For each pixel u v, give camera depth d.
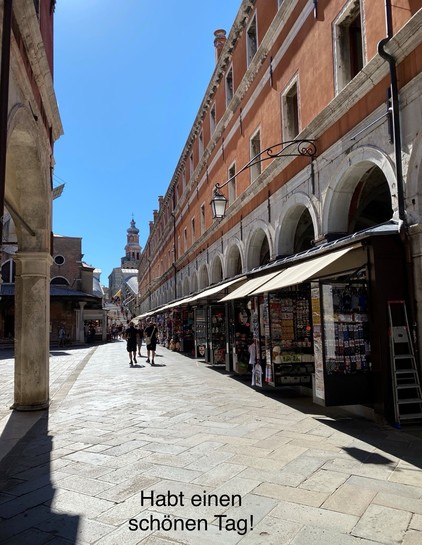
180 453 5.41
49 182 9.47
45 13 9.28
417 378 6.50
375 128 7.57
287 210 11.45
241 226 15.83
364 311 7.16
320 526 3.46
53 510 3.88
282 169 11.81
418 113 6.47
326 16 9.40
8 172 8.48
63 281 41.31
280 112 12.01
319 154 9.66
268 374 9.53
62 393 10.56
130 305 91.19
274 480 4.43
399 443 5.60
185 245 28.27
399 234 6.59
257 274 11.65
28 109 7.00
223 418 7.29
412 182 6.59
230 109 16.77
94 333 42.56
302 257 8.85
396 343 6.60
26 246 8.88
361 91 7.86
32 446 5.97
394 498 3.93
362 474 4.53
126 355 23.86
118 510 3.85
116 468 4.94
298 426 6.61
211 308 16.03
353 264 7.48
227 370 14.10
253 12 14.59
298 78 10.87
